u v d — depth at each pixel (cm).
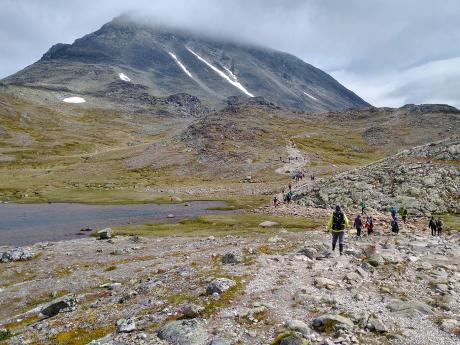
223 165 16438
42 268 4034
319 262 2570
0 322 2617
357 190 7269
